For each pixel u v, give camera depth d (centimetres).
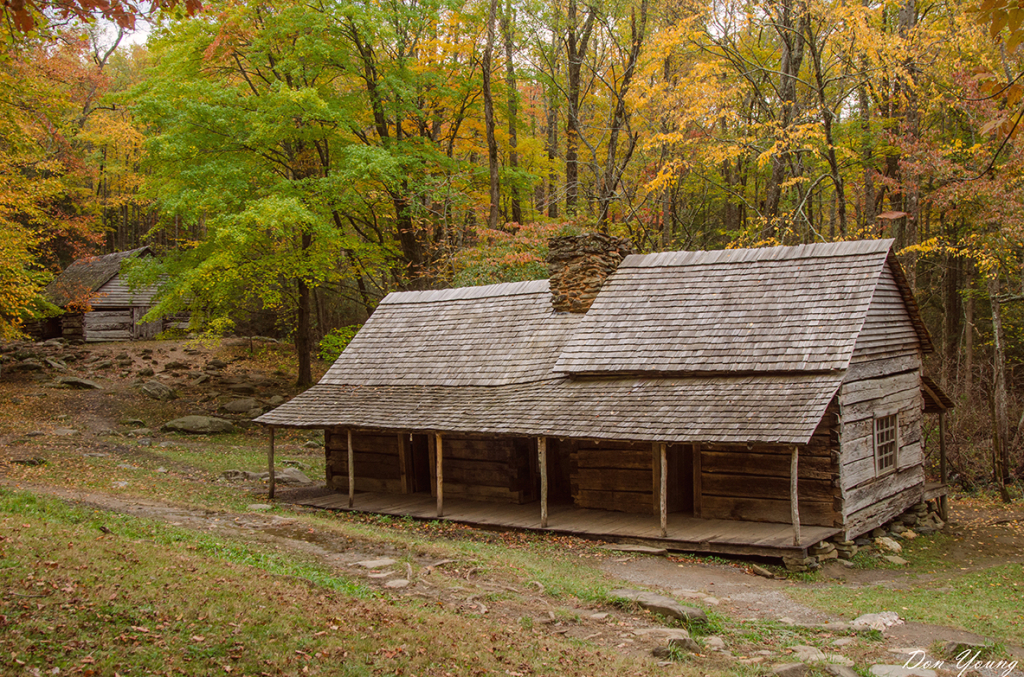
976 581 1380
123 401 2927
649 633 943
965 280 3059
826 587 1271
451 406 1784
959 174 2286
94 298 3466
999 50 2062
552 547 1469
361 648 785
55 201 3259
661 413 1518
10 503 1231
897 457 1745
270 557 1161
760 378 1529
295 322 4328
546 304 2003
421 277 2944
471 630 887
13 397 2788
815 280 1658
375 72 2925
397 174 2648
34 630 705
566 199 3412
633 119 3300
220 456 2372
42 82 2086
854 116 3225
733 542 1405
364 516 1741
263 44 2652
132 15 682
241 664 709
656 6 2831
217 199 2567
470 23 3009
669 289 1811
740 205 3775
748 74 2470
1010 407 2614
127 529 1205
